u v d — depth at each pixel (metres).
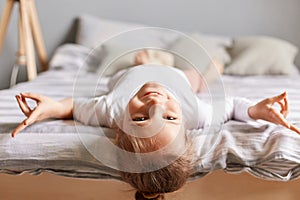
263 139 1.15
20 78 2.66
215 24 2.67
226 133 1.18
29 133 1.17
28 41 2.25
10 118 1.28
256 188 1.16
